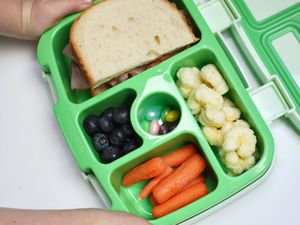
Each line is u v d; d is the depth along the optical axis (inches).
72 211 10.5
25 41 14.6
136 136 13.0
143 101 12.8
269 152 11.9
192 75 12.8
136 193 13.4
